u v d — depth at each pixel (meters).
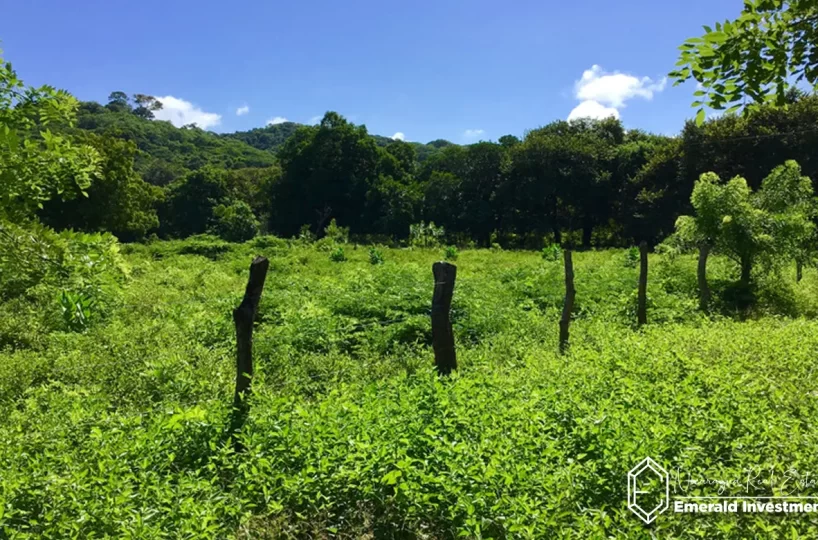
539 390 5.29
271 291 12.98
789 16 2.84
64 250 4.29
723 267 15.70
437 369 6.31
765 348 6.77
